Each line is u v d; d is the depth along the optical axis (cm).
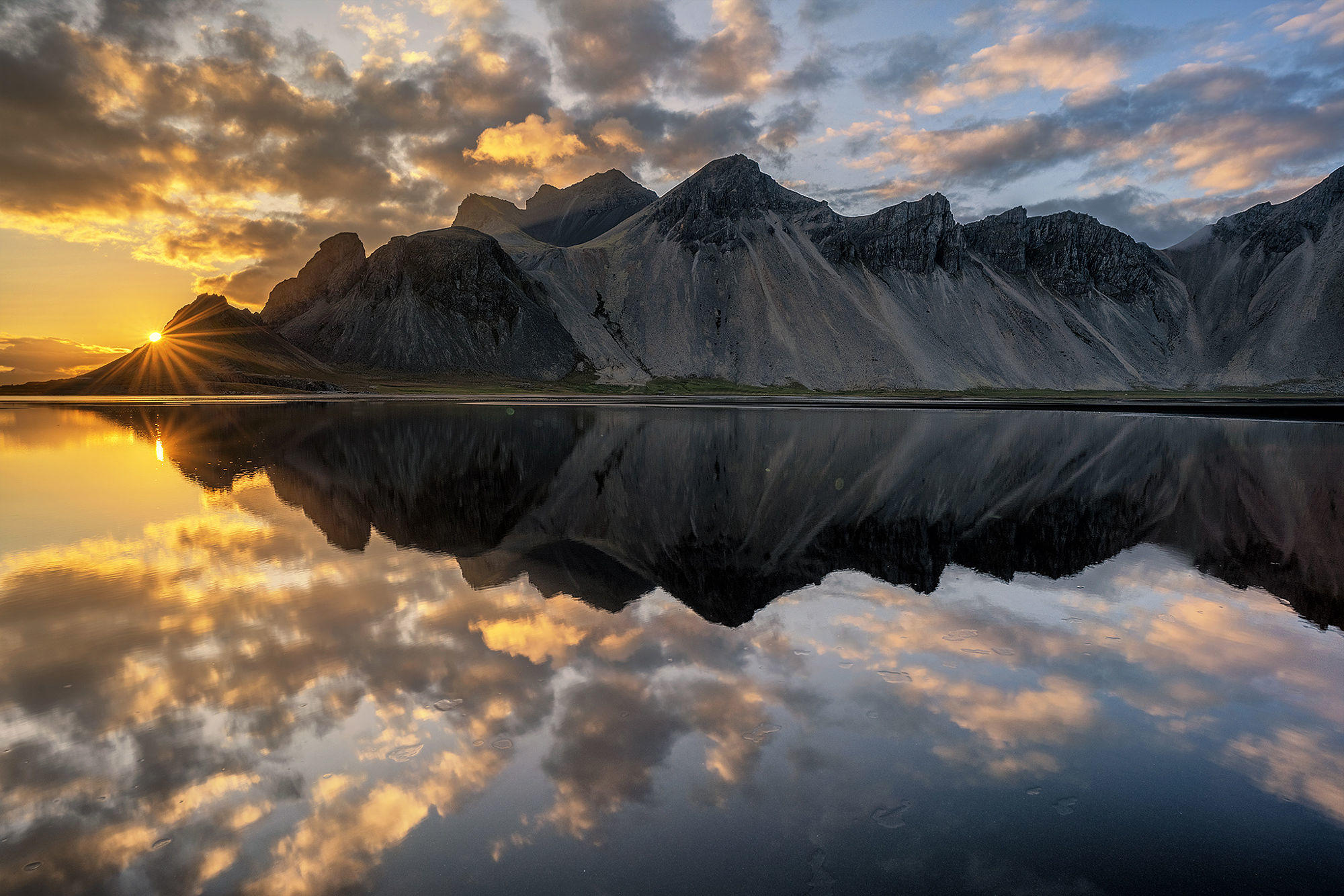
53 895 521
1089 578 1446
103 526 1822
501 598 1241
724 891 541
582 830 612
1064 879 558
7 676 886
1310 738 786
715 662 975
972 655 1016
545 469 2984
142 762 700
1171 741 777
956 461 3334
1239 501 2330
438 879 545
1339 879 557
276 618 1120
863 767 716
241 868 554
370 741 746
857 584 1380
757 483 2641
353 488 2469
